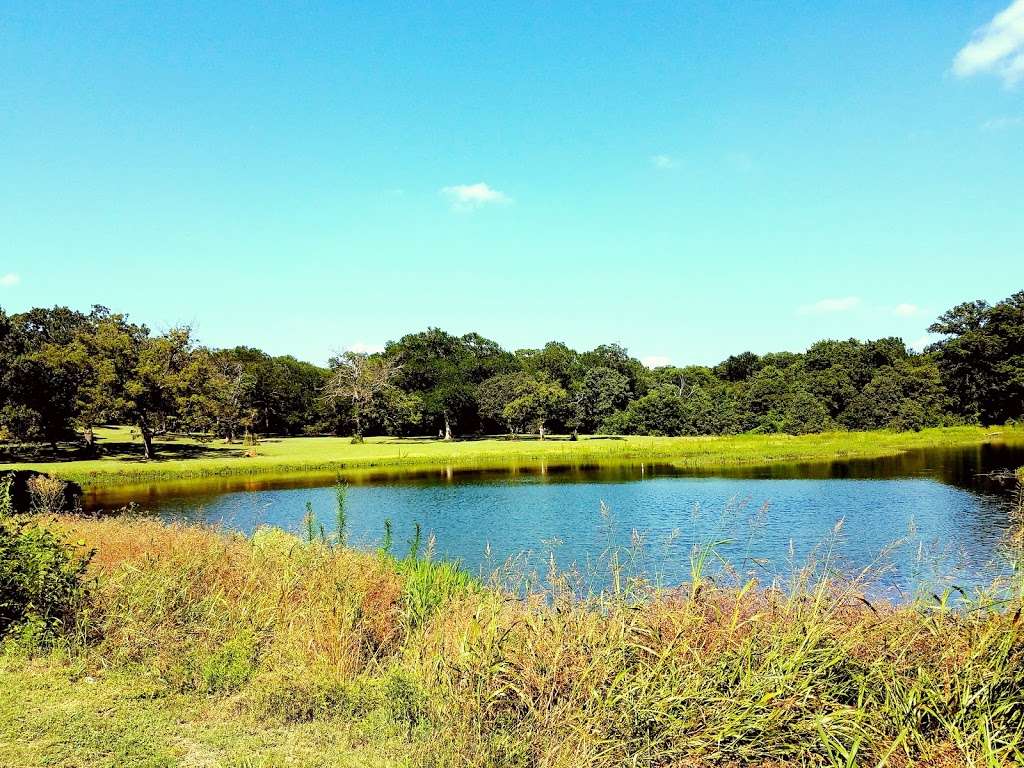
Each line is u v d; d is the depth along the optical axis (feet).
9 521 30.01
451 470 166.91
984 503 94.43
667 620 19.71
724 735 15.64
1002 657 16.83
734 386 380.17
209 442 261.24
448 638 22.56
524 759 15.70
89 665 23.95
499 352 372.17
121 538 40.22
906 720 15.85
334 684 21.11
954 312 299.99
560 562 56.03
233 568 33.94
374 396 304.91
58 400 186.80
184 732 18.60
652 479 137.18
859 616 20.02
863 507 92.84
